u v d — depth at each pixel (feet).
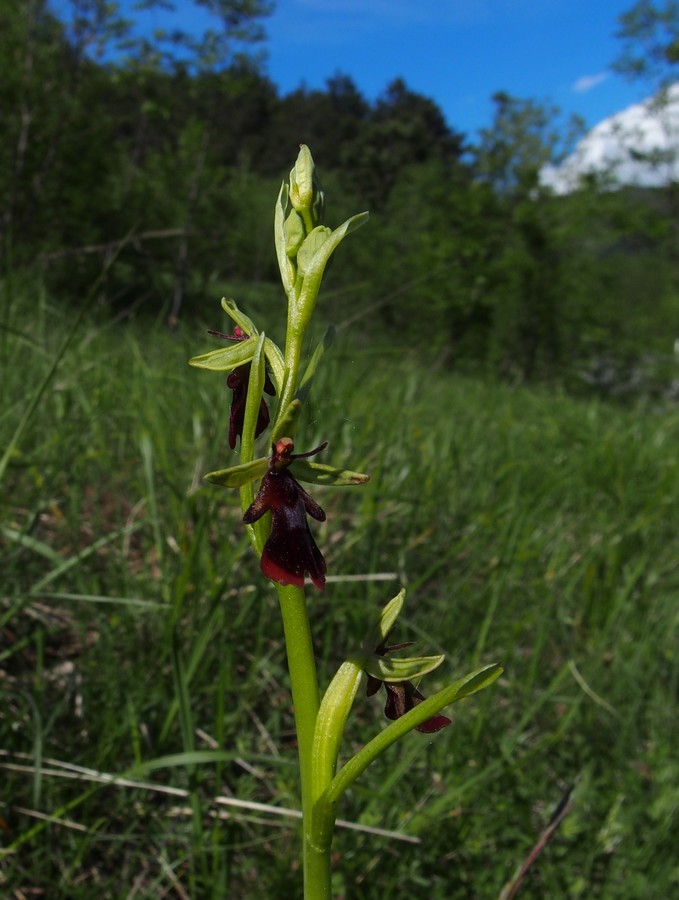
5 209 57.00
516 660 11.94
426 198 106.22
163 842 8.62
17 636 10.32
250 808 9.11
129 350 17.67
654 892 9.33
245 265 60.75
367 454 13.94
